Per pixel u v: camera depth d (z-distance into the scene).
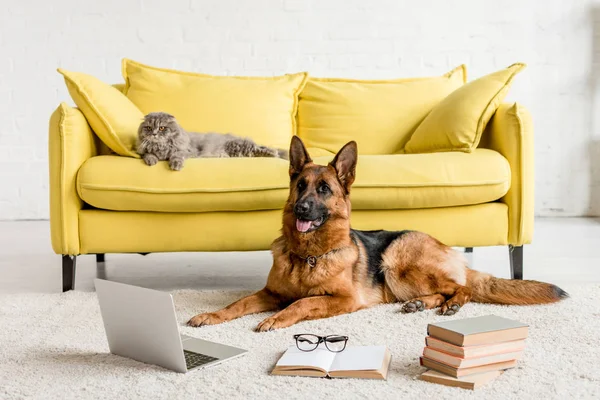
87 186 3.19
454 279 3.01
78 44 5.48
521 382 2.07
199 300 3.13
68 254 3.29
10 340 2.53
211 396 1.98
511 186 3.37
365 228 3.36
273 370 2.16
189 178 3.22
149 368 2.22
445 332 2.09
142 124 3.35
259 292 2.95
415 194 3.27
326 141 4.03
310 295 2.84
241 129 3.97
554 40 5.48
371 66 5.49
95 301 3.10
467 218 3.36
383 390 2.02
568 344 2.42
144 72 4.10
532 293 2.90
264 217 3.33
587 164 5.59
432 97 4.08
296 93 4.19
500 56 5.48
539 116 5.55
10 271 3.85
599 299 3.03
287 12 5.46
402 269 3.04
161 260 4.27
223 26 5.47
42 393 2.02
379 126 4.01
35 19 5.45
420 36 5.47
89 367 2.23
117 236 3.28
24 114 5.54
